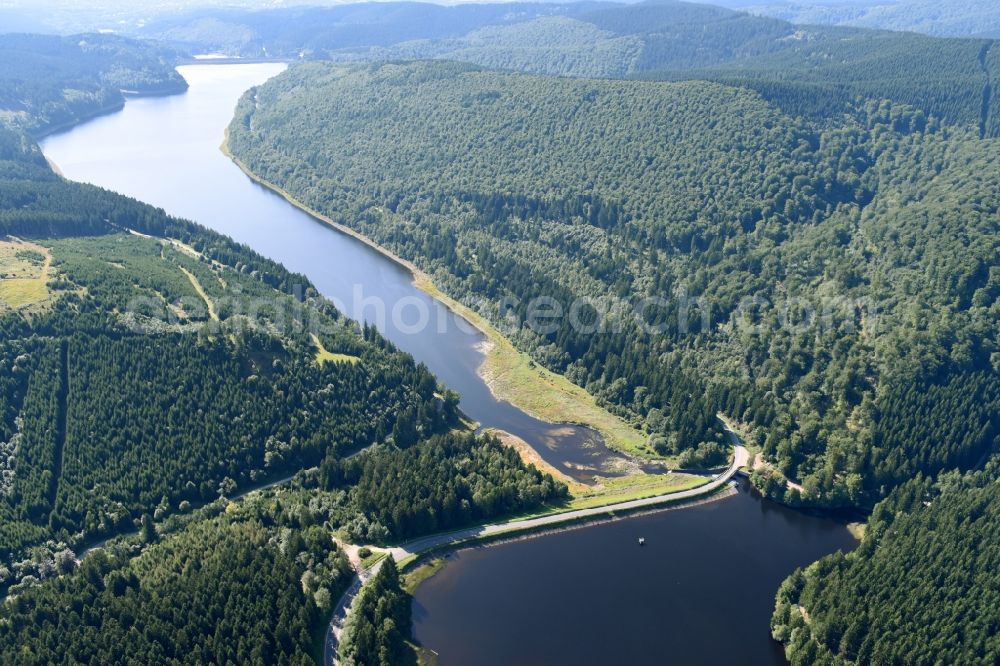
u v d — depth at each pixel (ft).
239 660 565.12
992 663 565.53
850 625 601.62
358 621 614.75
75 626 579.89
